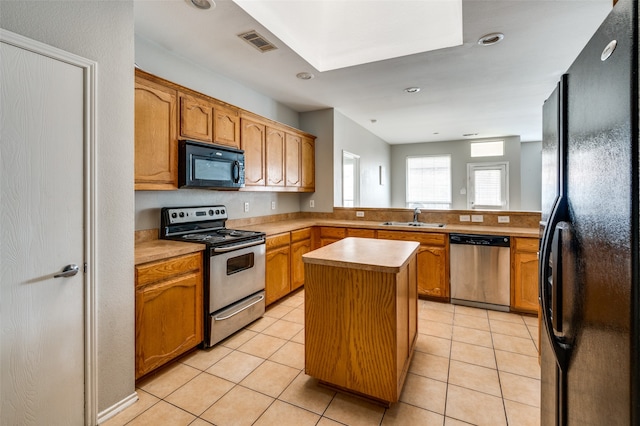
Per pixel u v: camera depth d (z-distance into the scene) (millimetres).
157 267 2014
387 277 1694
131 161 1785
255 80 3408
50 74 1433
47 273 1449
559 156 1083
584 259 874
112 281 1704
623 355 666
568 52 2734
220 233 2918
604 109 771
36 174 1403
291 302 3471
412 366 2188
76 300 1557
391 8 2758
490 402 1810
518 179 6539
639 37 630
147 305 1956
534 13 2150
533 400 1823
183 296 2211
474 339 2596
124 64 1731
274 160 3689
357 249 2154
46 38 1413
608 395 731
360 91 3781
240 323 2672
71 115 1512
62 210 1493
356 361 1788
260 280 2941
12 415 1357
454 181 7121
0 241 1312
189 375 2072
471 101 4188
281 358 2283
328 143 4555
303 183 4328
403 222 4152
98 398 1640
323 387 1946
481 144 6875
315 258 1870
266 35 2486
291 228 3582
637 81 634
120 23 1708
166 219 2609
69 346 1532
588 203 857
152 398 1845
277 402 1812
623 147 675
